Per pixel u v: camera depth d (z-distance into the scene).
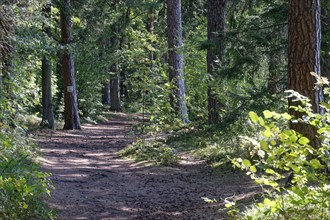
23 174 7.95
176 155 14.73
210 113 17.55
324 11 12.09
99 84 34.84
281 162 4.18
